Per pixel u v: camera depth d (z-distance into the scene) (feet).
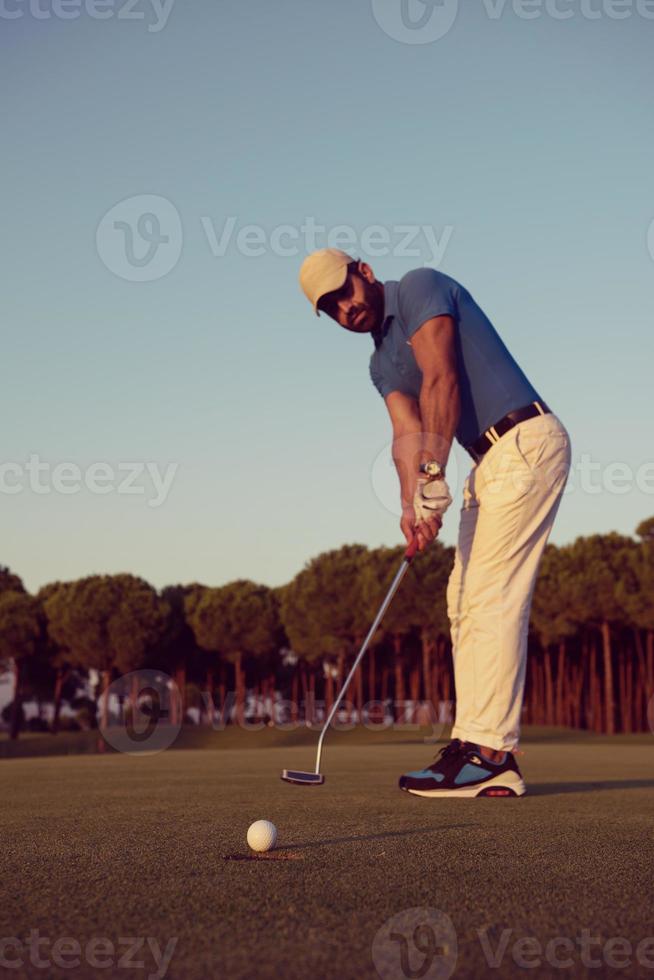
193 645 146.41
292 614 129.18
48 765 23.56
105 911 4.68
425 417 11.85
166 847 7.08
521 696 12.13
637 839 7.59
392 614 121.80
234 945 4.00
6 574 145.59
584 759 26.00
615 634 133.90
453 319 12.18
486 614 12.05
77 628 122.62
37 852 6.84
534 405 12.23
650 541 121.49
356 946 3.99
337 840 7.52
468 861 6.38
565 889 5.31
